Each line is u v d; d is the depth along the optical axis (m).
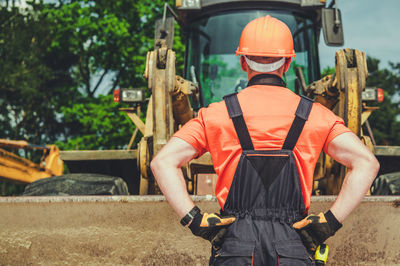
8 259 2.53
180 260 2.49
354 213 2.49
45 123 29.39
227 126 1.76
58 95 27.83
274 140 1.73
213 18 4.98
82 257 2.51
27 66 26.28
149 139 3.30
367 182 1.67
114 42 24.47
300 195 1.73
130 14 24.92
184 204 1.71
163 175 1.73
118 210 2.51
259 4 4.89
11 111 28.31
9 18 26.70
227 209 1.76
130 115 4.73
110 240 2.50
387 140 42.28
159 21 4.43
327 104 3.57
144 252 2.50
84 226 2.51
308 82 4.91
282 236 1.67
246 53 1.87
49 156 5.87
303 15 4.98
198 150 1.82
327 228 1.69
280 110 1.77
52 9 25.75
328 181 3.53
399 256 2.48
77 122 28.72
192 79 4.96
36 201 2.50
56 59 27.59
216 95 4.84
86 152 4.71
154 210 2.50
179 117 3.68
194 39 5.07
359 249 2.50
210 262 1.77
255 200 1.72
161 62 3.04
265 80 1.86
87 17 24.19
